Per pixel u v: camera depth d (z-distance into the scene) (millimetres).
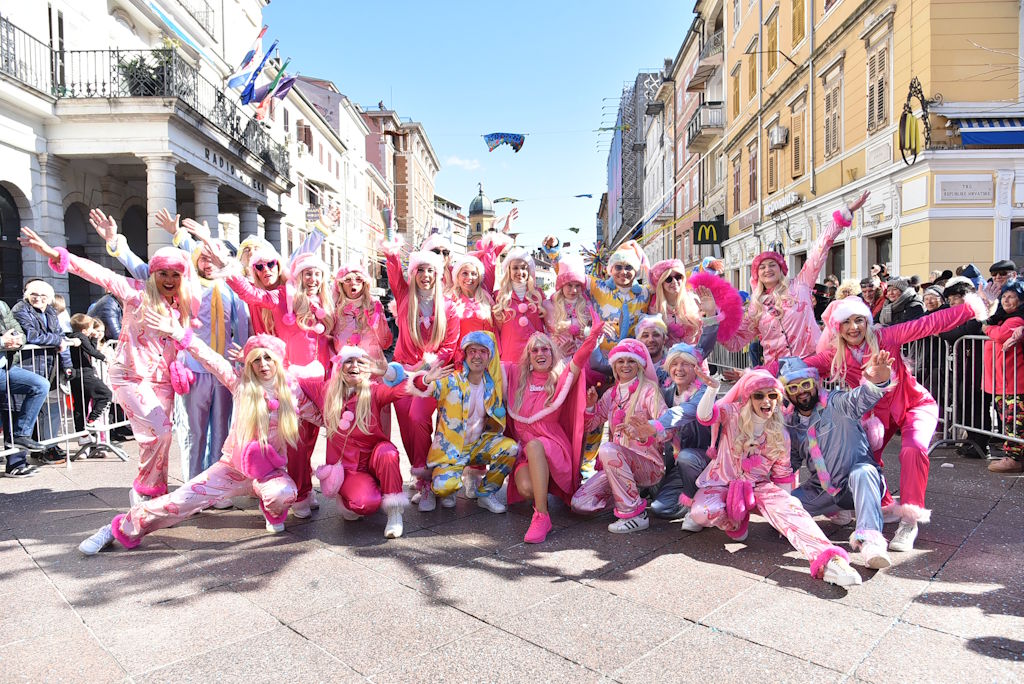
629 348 4176
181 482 5223
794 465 3943
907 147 10508
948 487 4801
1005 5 10125
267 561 3611
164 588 3258
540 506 4023
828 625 2801
